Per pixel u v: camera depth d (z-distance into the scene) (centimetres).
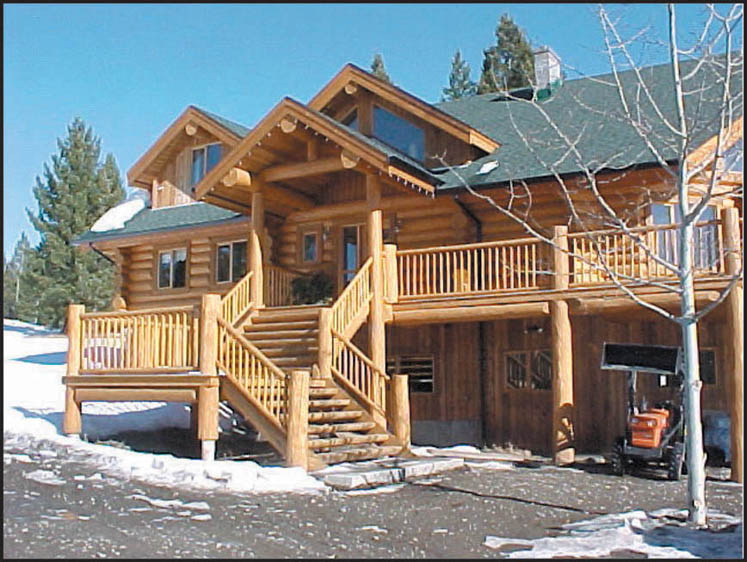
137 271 2184
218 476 1027
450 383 1678
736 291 1197
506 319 1527
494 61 3394
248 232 1980
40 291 3678
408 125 1781
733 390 1188
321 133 1488
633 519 860
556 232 1363
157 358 1269
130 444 1382
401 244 1702
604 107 1684
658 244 1310
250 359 1300
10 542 689
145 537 730
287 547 723
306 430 1130
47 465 1086
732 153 1293
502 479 1131
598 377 1562
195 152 2166
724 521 870
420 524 834
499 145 1714
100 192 3772
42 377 1828
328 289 1694
